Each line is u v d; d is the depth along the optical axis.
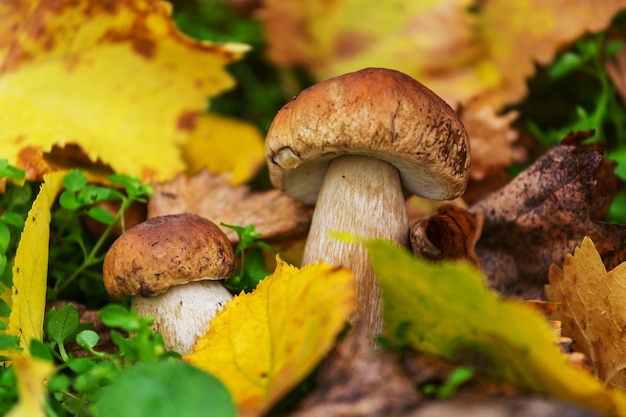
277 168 0.43
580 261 0.40
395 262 0.34
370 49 0.59
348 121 0.38
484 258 0.45
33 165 0.46
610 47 0.56
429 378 0.34
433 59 0.58
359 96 0.39
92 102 0.49
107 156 0.48
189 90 0.50
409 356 0.35
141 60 0.50
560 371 0.33
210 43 0.49
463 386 0.33
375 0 0.59
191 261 0.40
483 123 0.55
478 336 0.34
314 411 0.33
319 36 0.60
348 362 0.34
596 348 0.40
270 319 0.36
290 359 0.34
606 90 0.54
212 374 0.34
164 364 0.33
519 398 0.32
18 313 0.38
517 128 0.58
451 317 0.35
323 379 0.34
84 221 0.47
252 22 0.64
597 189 0.44
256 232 0.45
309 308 0.35
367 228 0.41
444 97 0.56
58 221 0.46
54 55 0.49
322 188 0.43
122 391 0.33
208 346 0.37
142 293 0.39
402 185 0.44
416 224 0.42
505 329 0.33
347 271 0.35
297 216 0.48
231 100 0.61
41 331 0.39
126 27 0.49
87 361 0.36
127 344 0.36
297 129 0.39
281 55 0.60
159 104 0.50
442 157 0.39
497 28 0.58
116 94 0.49
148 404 0.33
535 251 0.44
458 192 0.42
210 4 0.66
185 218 0.41
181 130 0.50
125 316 0.37
